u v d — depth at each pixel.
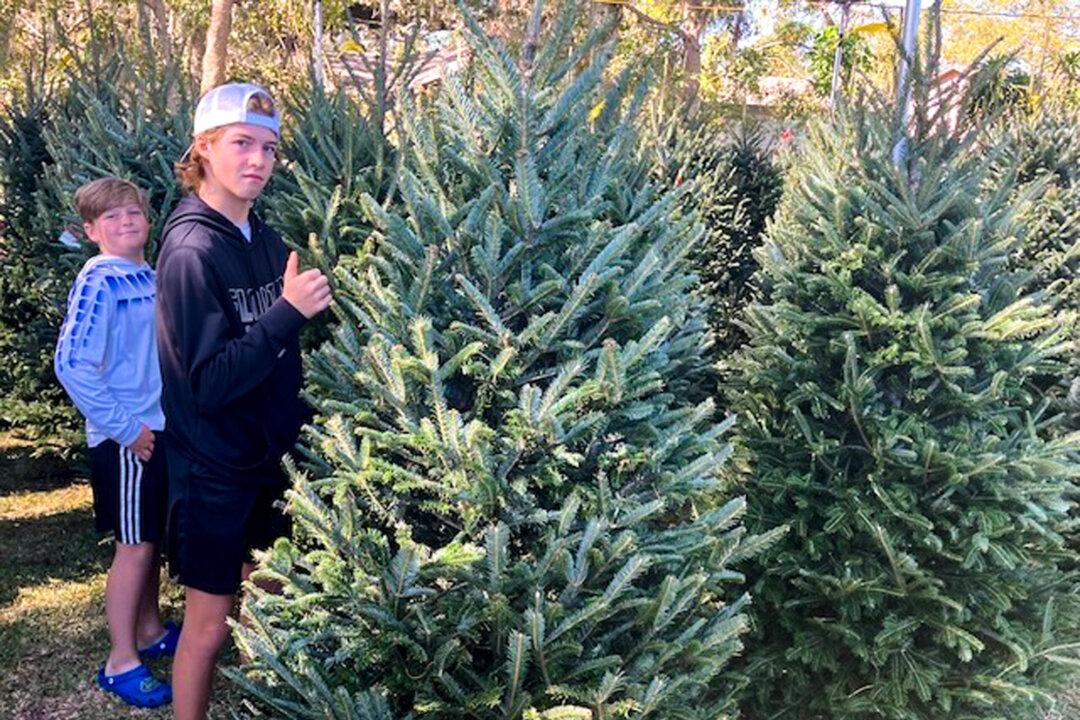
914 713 3.15
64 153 4.94
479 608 1.94
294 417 2.66
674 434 2.22
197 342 2.37
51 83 6.27
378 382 2.13
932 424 3.28
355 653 1.99
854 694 3.20
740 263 7.85
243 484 2.56
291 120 4.49
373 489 2.11
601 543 2.06
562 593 1.98
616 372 2.00
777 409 3.60
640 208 2.63
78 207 3.30
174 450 2.56
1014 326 3.07
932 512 3.18
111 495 3.43
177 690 2.72
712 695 3.14
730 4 18.70
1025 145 6.34
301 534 2.34
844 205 3.36
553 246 2.22
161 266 2.47
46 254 5.16
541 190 2.15
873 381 3.23
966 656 2.97
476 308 2.11
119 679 3.50
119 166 4.56
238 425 2.53
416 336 1.95
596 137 2.40
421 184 2.25
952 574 3.24
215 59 10.95
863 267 3.31
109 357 3.21
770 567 3.26
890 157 3.29
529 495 2.02
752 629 3.22
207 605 2.63
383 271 2.36
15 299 5.50
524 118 2.17
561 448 2.03
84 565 4.75
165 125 5.04
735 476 3.53
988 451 3.16
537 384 2.17
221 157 2.50
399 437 2.00
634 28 16.44
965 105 3.32
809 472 3.37
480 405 2.09
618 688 1.99
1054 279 5.42
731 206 7.98
